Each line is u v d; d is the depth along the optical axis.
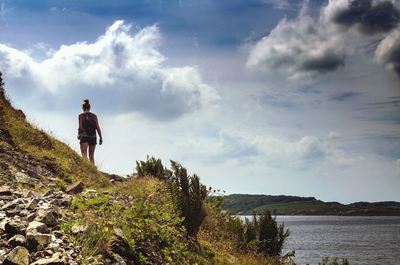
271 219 14.58
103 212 7.85
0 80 15.95
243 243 13.44
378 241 90.94
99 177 14.38
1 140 12.62
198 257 9.57
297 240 94.75
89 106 15.91
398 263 52.72
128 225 8.01
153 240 8.40
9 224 6.32
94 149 15.86
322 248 73.44
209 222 13.09
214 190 14.45
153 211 8.98
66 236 6.60
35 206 7.54
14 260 5.48
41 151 13.66
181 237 9.81
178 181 10.82
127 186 12.62
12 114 15.04
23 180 10.16
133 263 7.09
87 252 6.35
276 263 13.78
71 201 8.23
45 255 5.89
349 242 88.06
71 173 13.17
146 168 15.39
